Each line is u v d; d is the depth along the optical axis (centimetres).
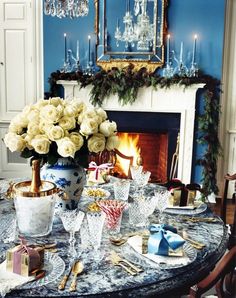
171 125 459
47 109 178
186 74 436
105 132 186
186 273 143
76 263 147
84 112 183
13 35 480
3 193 230
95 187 246
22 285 130
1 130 500
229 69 456
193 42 440
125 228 183
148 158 486
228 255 135
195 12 436
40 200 166
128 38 440
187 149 453
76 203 196
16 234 173
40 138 177
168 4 435
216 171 457
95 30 445
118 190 220
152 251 151
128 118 460
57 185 190
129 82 434
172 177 468
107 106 450
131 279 137
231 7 446
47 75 456
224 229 186
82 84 441
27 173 507
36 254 137
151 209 185
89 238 159
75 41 448
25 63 484
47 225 172
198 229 184
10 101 494
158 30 439
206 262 152
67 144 174
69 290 129
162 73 446
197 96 447
